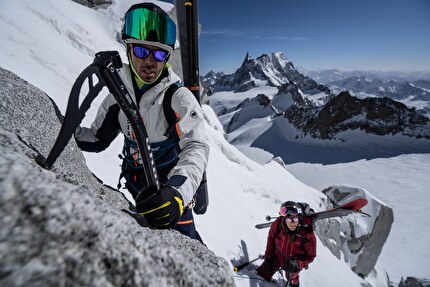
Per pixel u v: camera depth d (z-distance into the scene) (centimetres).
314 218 447
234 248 491
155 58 137
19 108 143
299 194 1541
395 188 5628
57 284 43
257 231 654
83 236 52
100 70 94
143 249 62
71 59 712
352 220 1503
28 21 796
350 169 6894
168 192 106
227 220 584
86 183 157
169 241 113
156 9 134
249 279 414
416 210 4669
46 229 47
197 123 142
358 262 1430
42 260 43
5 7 803
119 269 54
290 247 429
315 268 661
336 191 1767
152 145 151
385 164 6888
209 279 79
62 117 193
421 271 3055
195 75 238
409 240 3825
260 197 1037
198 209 206
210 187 744
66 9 1248
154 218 102
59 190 57
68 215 52
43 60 589
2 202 46
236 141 11281
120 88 98
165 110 145
